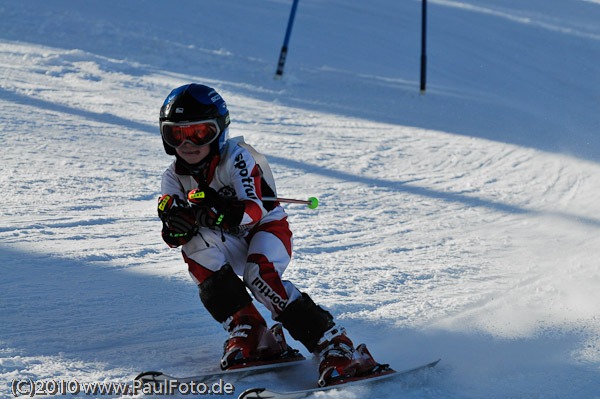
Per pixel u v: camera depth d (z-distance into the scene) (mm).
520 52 54750
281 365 8156
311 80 38188
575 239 15766
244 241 8383
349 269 13070
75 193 16359
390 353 9234
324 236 15172
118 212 15422
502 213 17906
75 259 12289
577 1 83750
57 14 43375
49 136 21141
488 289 12203
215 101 7707
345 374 7770
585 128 31844
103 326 9547
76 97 26984
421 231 16047
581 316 10812
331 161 22156
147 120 24734
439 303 11375
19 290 10555
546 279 12836
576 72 50000
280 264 8156
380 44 52312
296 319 7832
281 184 19078
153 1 53969
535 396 7949
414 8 67188
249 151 8281
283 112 29484
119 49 37969
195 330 9773
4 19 40938
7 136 20500
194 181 8102
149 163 19688
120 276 11758
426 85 41094
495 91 41688
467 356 9180
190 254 8109
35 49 34594
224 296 7953
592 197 19734
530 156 24828
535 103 38500
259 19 54406
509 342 9703
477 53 53062
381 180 20516
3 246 12508
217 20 52062
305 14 58781
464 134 28391
